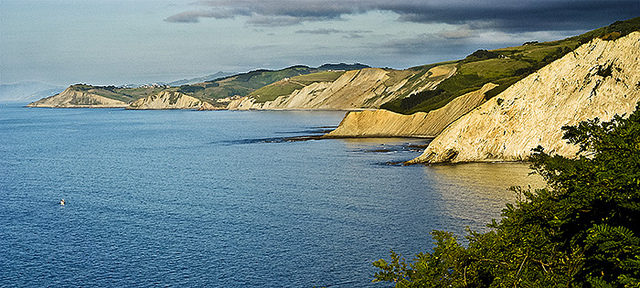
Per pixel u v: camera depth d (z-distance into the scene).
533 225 18.02
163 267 43.56
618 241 13.98
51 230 56.88
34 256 47.41
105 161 124.69
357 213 59.53
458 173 84.69
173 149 149.75
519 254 17.06
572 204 17.11
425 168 92.81
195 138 186.00
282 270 41.91
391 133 159.75
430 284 18.56
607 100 92.81
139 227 57.00
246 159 117.56
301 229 53.62
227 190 78.44
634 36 94.31
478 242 20.61
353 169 95.12
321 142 150.62
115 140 187.88
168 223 58.31
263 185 81.69
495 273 18.02
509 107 99.88
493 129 99.62
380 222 55.03
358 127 164.75
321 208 62.91
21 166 117.88
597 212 16.91
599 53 96.69
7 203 72.88
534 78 100.69
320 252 45.94
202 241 50.62
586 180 17.84
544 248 16.89
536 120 97.00
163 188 82.50
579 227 17.50
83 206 69.69
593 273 16.05
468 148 99.69
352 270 41.38
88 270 43.34
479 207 59.91
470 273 18.64
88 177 97.88
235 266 43.19
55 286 39.97
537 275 16.44
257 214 61.09
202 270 42.50
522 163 93.00
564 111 95.38
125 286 39.56
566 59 99.25
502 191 67.94
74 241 52.12
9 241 52.59
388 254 44.81
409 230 51.69
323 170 95.25
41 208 69.19
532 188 68.19
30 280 41.38
